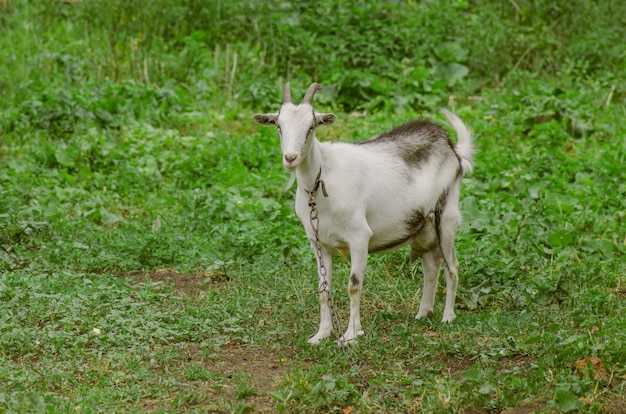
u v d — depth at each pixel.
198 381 7.35
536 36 18.67
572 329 8.29
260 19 18.58
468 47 18.48
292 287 9.62
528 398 6.80
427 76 17.22
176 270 10.43
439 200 8.85
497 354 7.60
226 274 10.21
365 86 16.70
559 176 13.39
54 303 8.73
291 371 7.40
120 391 7.00
